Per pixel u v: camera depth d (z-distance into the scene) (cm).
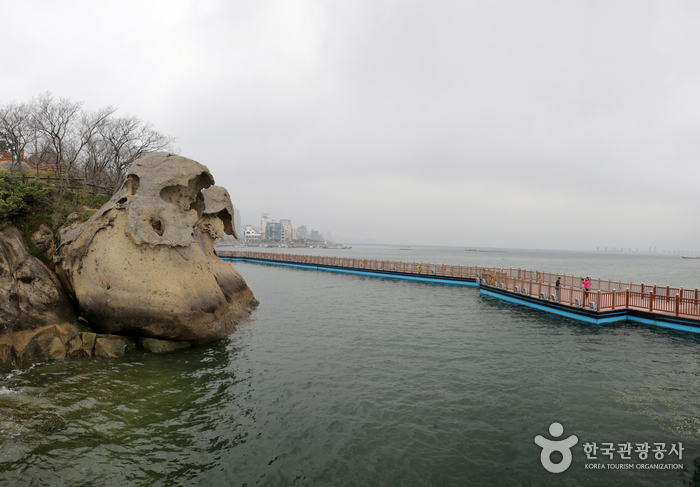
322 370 1509
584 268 11188
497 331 2197
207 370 1468
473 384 1390
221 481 821
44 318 1498
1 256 1505
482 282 3869
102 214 1812
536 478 857
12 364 1346
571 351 1814
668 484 842
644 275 8138
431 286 4453
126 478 809
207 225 2695
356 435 1024
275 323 2348
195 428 1030
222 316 2048
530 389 1351
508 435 1037
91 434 960
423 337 2048
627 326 2325
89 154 3759
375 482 837
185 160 2045
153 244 1752
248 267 7438
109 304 1642
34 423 978
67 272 1728
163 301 1692
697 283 6131
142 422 1043
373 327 2278
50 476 791
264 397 1245
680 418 1145
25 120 2911
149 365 1487
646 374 1515
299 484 822
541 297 2870
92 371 1376
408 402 1230
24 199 1825
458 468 891
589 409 1199
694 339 2031
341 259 6462
